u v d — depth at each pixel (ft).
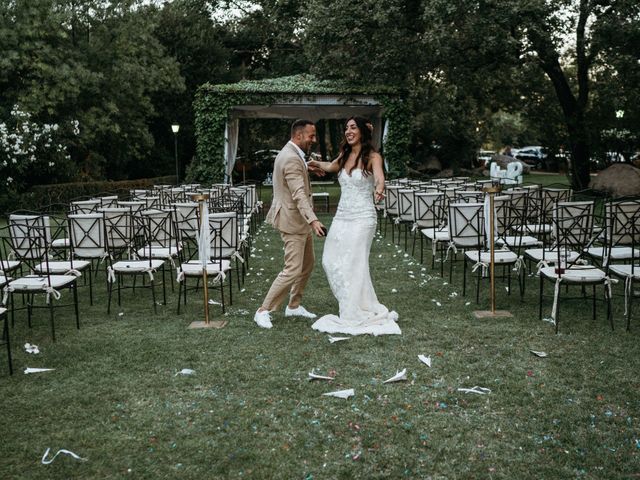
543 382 12.35
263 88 53.11
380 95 53.47
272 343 15.12
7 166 51.52
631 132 52.95
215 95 52.70
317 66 52.54
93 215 19.56
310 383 12.49
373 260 26.58
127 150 72.69
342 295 16.53
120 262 19.13
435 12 40.73
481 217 20.75
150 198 28.84
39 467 9.41
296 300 17.60
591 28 44.39
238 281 21.12
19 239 19.36
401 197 29.32
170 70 72.28
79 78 60.34
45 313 18.57
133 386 12.48
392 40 48.75
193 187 38.11
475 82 58.23
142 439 10.25
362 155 16.49
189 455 9.71
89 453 9.82
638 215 17.43
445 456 9.57
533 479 8.87
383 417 10.91
